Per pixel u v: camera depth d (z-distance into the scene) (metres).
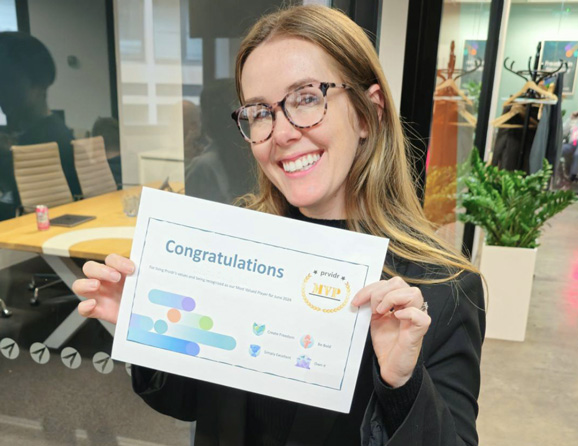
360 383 0.71
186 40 1.48
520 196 2.79
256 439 0.80
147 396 0.79
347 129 0.71
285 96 0.68
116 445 1.74
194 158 1.56
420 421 0.57
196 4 1.44
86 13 1.52
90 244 1.54
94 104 1.58
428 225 0.83
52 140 1.60
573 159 5.85
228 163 1.52
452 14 2.18
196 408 0.89
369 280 0.65
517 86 5.05
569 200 2.74
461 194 3.14
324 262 0.66
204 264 0.69
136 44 1.51
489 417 2.18
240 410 0.78
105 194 1.64
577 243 4.91
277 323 0.68
